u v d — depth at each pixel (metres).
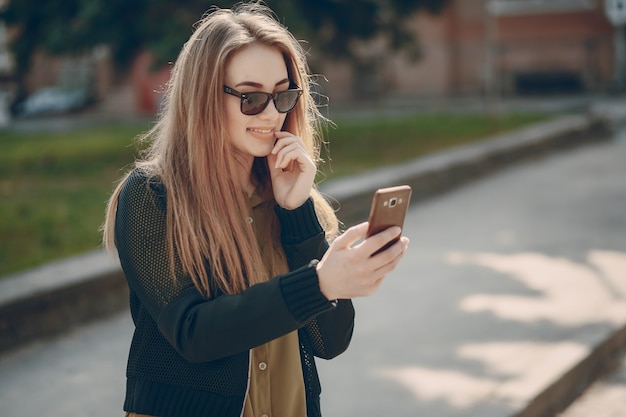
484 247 7.83
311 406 2.14
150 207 1.91
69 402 4.44
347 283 1.74
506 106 26.12
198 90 1.93
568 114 21.17
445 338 5.27
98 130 23.38
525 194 10.73
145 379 1.95
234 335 1.75
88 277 5.72
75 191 11.53
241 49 1.93
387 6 16.95
